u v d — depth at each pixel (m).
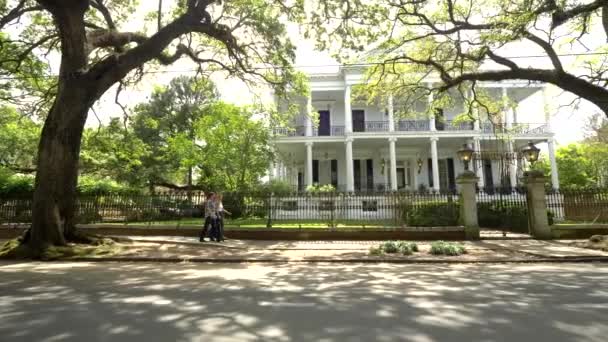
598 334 3.83
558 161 34.72
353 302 5.18
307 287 6.23
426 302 5.17
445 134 27.00
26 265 8.86
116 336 3.76
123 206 15.69
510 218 15.56
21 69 16.19
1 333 3.86
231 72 16.80
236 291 5.90
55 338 3.71
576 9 10.56
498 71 13.90
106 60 11.31
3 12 13.75
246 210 14.95
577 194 14.38
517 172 25.59
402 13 14.43
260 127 21.48
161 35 12.05
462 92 18.31
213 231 12.56
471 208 13.45
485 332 3.89
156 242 12.31
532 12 10.30
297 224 14.63
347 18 13.37
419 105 30.19
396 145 30.16
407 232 13.36
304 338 3.71
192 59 15.96
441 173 30.70
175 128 32.09
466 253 10.29
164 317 4.42
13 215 15.81
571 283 6.53
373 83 17.91
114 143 20.44
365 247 11.62
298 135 29.95
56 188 10.68
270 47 15.77
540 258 9.48
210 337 3.73
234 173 21.20
